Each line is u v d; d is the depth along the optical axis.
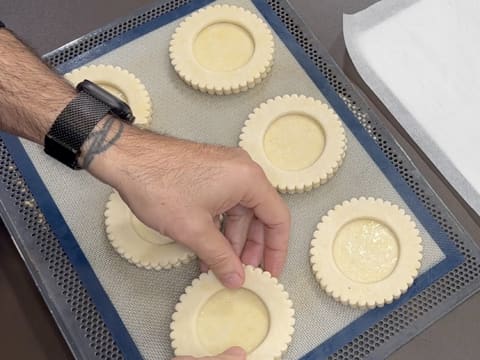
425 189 0.54
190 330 0.49
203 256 0.47
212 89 0.57
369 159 0.55
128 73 0.58
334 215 0.52
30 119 0.48
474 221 0.53
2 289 0.54
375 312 0.50
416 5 0.61
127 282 0.52
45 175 0.56
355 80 0.59
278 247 0.51
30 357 0.52
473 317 0.50
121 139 0.47
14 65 0.50
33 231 0.54
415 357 0.49
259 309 0.50
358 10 0.62
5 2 0.64
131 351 0.50
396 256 0.51
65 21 0.63
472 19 0.60
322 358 0.49
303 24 0.60
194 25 0.60
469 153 0.55
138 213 0.47
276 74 0.59
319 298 0.51
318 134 0.56
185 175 0.46
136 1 0.63
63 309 0.51
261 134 0.55
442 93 0.57
